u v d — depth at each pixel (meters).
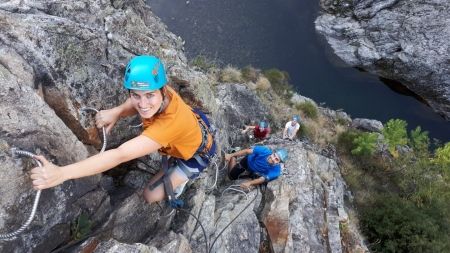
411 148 17.27
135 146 3.15
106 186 4.79
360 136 15.40
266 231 7.58
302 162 9.48
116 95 4.50
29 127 3.36
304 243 7.64
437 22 18.52
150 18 10.38
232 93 12.93
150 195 4.75
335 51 19.52
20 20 3.63
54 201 3.62
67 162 3.73
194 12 17.23
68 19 4.16
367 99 19.97
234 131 11.44
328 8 19.70
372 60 19.23
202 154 4.23
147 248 4.25
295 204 8.29
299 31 19.34
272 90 16.33
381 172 15.02
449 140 19.88
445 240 11.35
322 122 16.75
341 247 8.44
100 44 4.36
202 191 6.18
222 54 17.38
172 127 3.37
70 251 3.87
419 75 19.14
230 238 6.32
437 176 14.84
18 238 3.34
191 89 6.11
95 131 4.14
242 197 7.34
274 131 13.55
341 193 10.96
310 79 19.33
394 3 19.14
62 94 3.81
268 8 18.77
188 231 5.61
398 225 11.51
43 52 3.69
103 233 4.26
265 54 18.33
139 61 3.28
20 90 3.35
